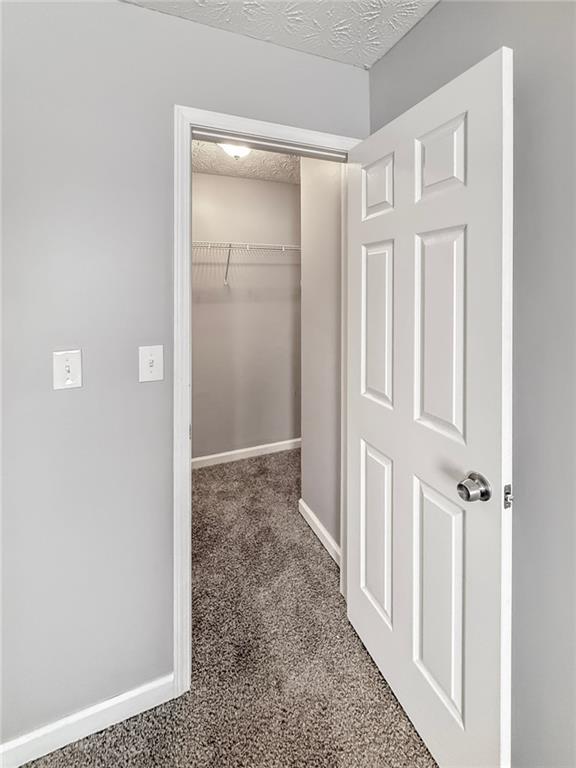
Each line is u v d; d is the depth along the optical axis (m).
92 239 1.19
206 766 1.19
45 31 1.10
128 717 1.33
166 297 1.30
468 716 1.03
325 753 1.22
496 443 0.92
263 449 3.80
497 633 0.93
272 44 1.40
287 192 3.64
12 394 1.13
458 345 1.02
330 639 1.65
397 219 1.25
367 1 1.20
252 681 1.46
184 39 1.27
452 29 1.17
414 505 1.22
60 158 1.14
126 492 1.29
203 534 2.44
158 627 1.37
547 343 0.94
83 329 1.20
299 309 3.84
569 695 0.93
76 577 1.24
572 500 0.91
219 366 3.52
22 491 1.16
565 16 0.87
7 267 1.10
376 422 1.42
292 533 2.45
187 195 1.30
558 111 0.89
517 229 1.00
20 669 1.18
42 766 1.19
